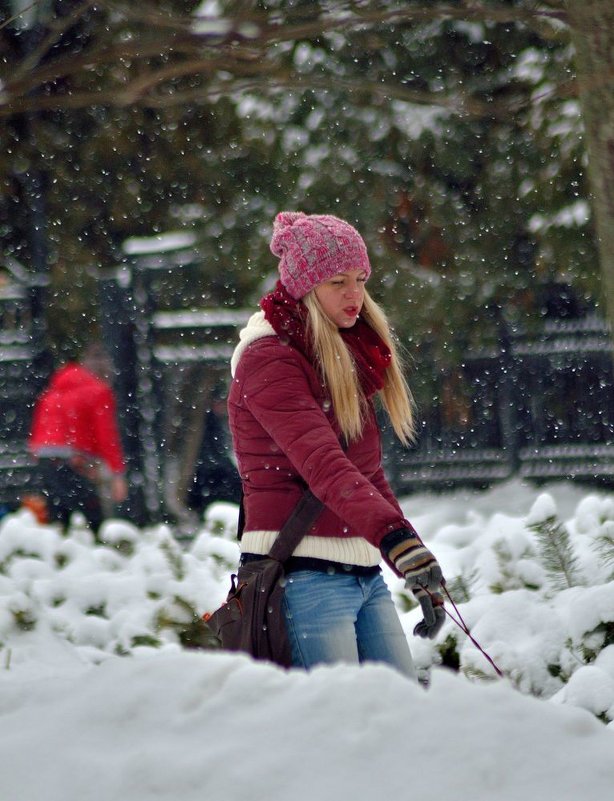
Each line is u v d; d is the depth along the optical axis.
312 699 9.13
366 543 13.62
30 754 9.05
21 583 21.52
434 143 50.03
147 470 40.09
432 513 45.94
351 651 13.21
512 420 48.66
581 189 47.66
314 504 13.30
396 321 49.19
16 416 44.03
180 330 42.88
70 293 57.59
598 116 16.44
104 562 24.58
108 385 40.66
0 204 58.41
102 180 57.78
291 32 19.08
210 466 44.97
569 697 15.34
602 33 16.20
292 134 51.72
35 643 19.19
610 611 17.19
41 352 44.91
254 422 13.55
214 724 9.17
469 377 49.09
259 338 13.58
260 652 13.22
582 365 48.34
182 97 20.72
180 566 24.14
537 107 45.53
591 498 24.72
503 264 50.19
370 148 51.00
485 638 18.06
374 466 14.05
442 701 8.98
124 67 32.62
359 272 13.78
